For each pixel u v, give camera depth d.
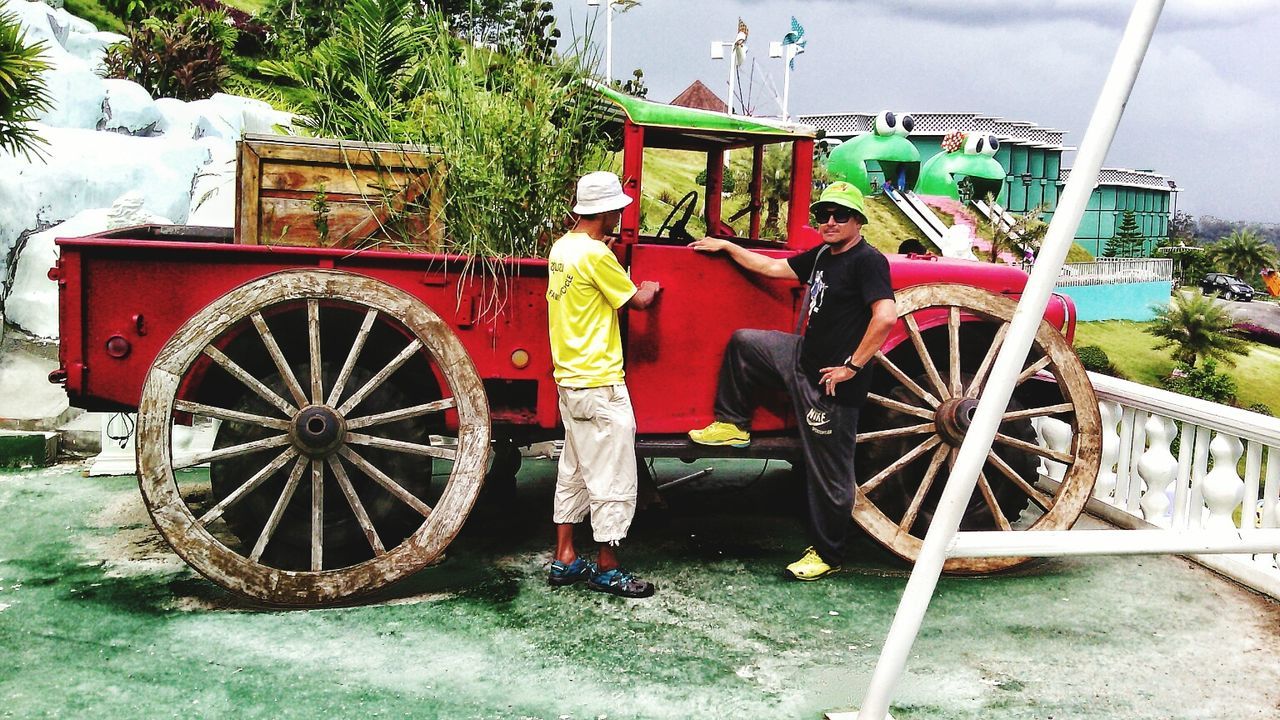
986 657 3.54
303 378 4.01
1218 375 33.31
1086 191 2.60
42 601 3.75
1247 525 4.36
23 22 10.05
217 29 20.34
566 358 3.81
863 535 4.92
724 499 5.50
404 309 3.79
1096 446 4.46
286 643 3.46
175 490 3.62
